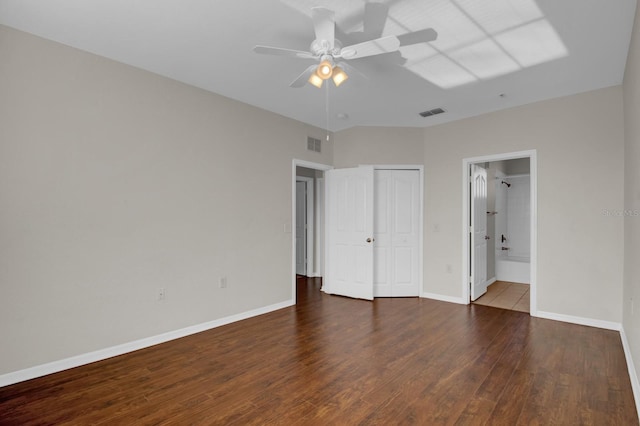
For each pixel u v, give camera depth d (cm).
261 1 214
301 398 221
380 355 288
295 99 388
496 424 193
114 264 291
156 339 317
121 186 296
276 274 433
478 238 494
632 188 269
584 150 365
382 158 495
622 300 341
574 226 370
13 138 242
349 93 370
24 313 246
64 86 265
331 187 516
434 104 404
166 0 213
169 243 328
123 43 266
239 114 391
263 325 369
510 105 409
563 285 377
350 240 497
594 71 316
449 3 217
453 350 298
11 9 221
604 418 198
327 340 323
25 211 247
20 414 204
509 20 236
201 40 262
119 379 247
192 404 215
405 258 502
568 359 278
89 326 277
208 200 360
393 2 215
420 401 217
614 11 225
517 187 707
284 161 446
